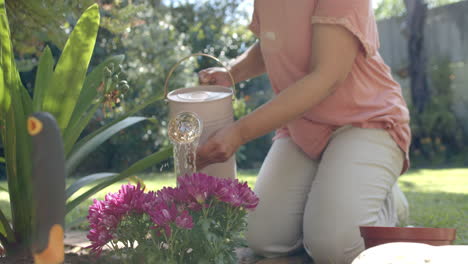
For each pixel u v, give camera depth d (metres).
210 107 1.60
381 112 1.84
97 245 1.26
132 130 5.88
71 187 1.68
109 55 5.59
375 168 1.80
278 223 1.96
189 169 1.52
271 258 1.96
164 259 1.24
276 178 2.01
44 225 0.70
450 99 7.88
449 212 2.57
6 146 1.54
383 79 1.91
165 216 1.17
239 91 7.47
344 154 1.81
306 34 1.84
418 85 8.05
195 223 1.25
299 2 1.82
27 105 1.57
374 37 1.81
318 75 1.63
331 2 1.65
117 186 4.31
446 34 8.14
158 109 5.86
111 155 6.07
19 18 2.54
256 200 1.29
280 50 1.90
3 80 1.45
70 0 2.44
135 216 1.27
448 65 8.02
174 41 6.35
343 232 1.70
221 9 7.58
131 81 5.82
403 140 1.89
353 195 1.73
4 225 1.56
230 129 1.55
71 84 1.55
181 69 6.17
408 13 8.09
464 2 7.96
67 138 1.66
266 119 1.57
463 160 7.16
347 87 1.83
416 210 2.70
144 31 5.90
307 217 1.82
